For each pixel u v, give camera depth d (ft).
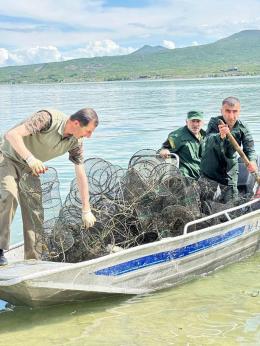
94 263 17.87
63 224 20.10
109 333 16.61
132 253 18.79
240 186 27.89
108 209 21.12
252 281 20.89
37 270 17.46
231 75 602.44
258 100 117.29
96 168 22.31
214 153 25.62
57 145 18.81
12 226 29.19
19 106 126.21
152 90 204.64
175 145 26.53
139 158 23.30
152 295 19.58
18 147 17.81
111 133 65.05
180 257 20.36
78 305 18.58
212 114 85.61
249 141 26.05
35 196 19.54
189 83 308.40
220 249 22.09
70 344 15.98
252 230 23.90
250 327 16.74
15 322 17.48
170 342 15.90
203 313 17.87
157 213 21.49
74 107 116.67
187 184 22.74
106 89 248.73
